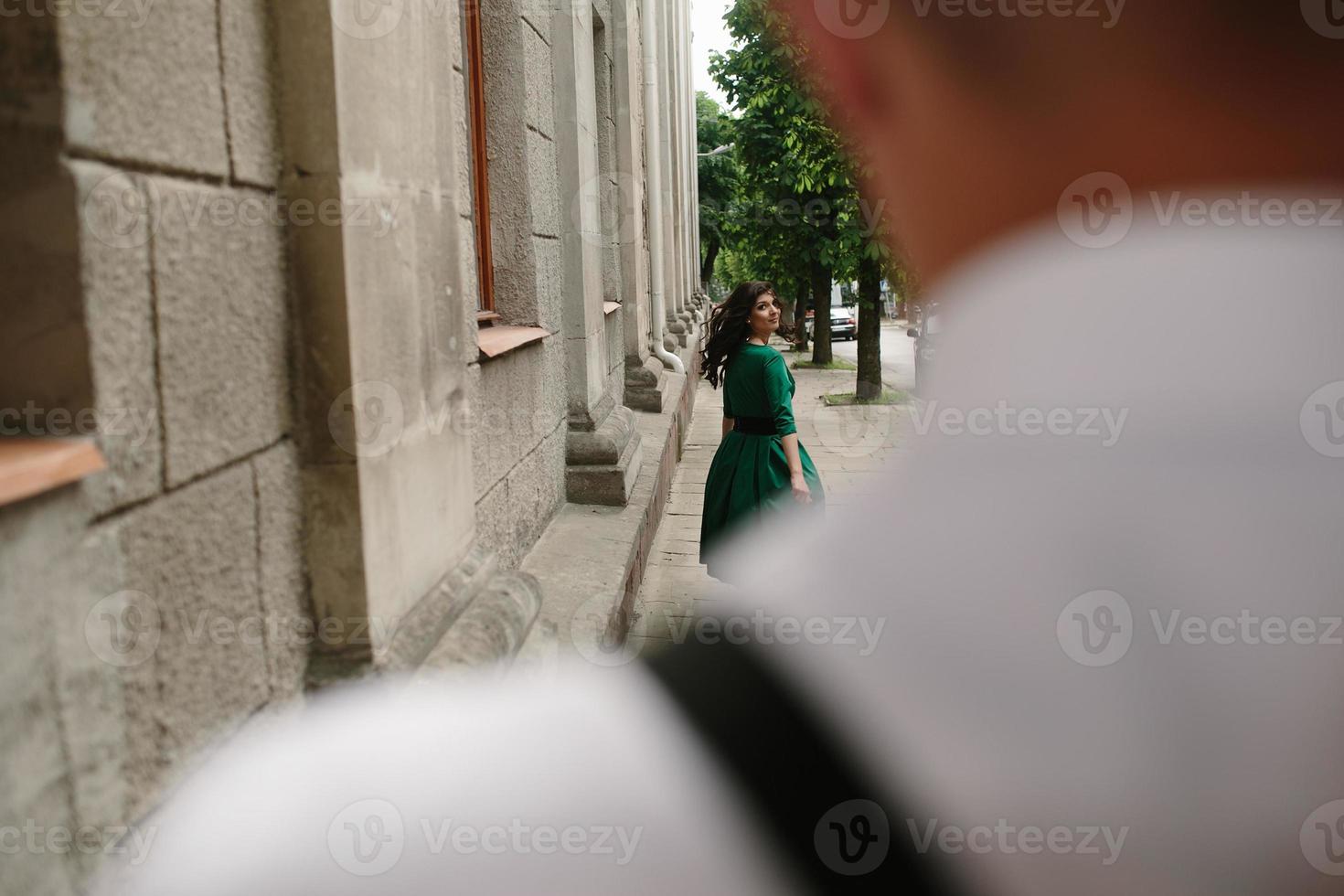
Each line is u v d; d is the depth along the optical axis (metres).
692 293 21.30
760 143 13.46
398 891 0.90
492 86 4.38
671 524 7.18
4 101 1.25
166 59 1.47
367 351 1.96
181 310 1.50
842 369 19.92
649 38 10.16
